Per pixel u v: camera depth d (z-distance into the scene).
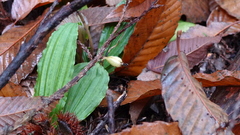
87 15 0.51
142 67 0.48
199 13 0.56
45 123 0.39
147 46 0.47
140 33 0.46
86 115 0.42
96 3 0.58
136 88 0.44
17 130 0.39
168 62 0.41
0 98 0.40
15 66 0.43
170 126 0.38
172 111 0.39
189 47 0.50
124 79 0.50
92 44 0.50
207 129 0.38
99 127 0.41
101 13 0.51
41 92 0.43
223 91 0.44
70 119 0.39
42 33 0.43
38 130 0.39
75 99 0.43
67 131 0.39
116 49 0.49
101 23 0.51
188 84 0.40
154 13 0.45
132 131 0.38
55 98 0.40
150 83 0.44
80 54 0.50
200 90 0.40
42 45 0.49
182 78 0.40
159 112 0.46
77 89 0.43
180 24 0.54
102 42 0.51
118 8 0.47
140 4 0.47
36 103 0.40
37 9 0.56
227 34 0.53
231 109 0.42
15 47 0.49
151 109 0.46
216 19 0.55
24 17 0.52
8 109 0.40
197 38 0.50
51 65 0.44
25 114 0.39
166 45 0.48
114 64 0.42
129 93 0.44
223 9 0.55
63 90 0.40
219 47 0.53
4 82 0.43
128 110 0.46
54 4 0.44
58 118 0.39
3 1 0.55
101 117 0.45
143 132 0.38
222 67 0.51
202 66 0.51
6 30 0.52
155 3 0.46
